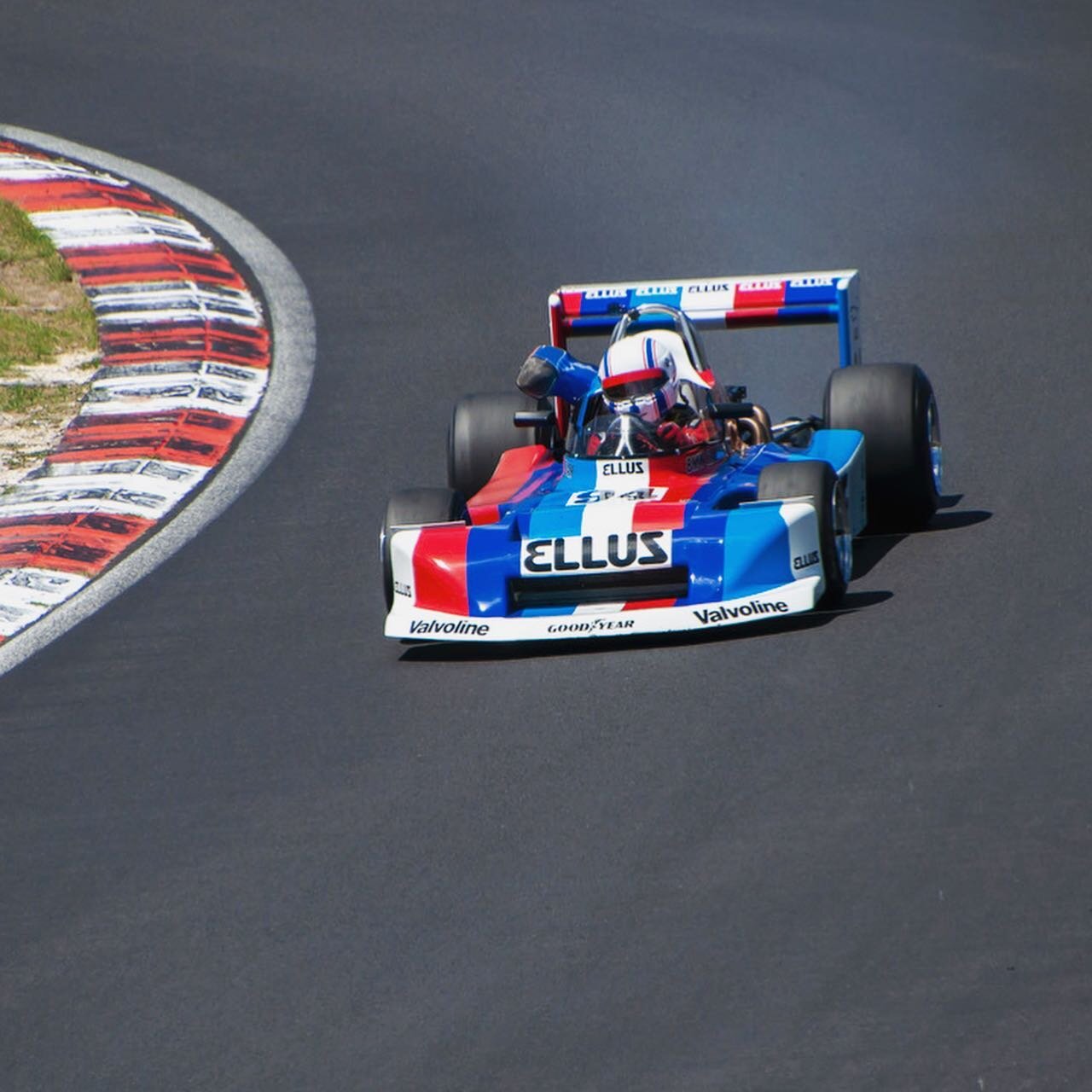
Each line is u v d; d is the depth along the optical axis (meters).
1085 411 42.81
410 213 64.69
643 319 36.56
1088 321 50.38
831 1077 18.81
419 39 81.94
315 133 72.62
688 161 67.62
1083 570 32.06
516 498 34.12
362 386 50.25
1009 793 24.03
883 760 25.42
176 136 73.06
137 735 30.03
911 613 30.83
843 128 70.00
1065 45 77.69
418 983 21.48
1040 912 21.17
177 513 42.03
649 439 33.62
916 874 22.36
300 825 25.92
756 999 20.28
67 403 49.94
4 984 22.72
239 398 49.94
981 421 43.06
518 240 61.66
